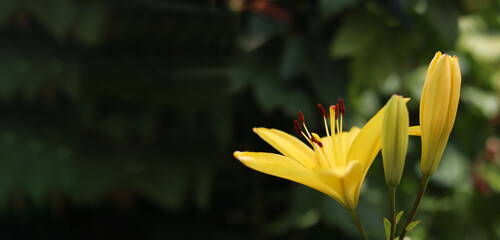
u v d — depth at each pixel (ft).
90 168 6.37
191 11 6.24
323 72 5.72
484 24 7.49
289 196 6.49
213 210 7.20
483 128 7.39
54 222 7.34
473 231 7.56
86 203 7.07
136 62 6.36
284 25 5.81
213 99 6.23
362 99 6.30
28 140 6.43
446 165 6.85
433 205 7.06
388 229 2.81
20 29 6.49
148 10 6.27
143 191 6.29
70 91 6.38
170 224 7.14
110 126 6.47
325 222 5.97
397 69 5.65
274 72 5.76
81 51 6.59
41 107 6.72
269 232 6.66
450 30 5.44
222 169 6.72
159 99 6.32
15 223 7.15
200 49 6.23
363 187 5.94
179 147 6.53
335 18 5.83
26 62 6.42
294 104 5.65
